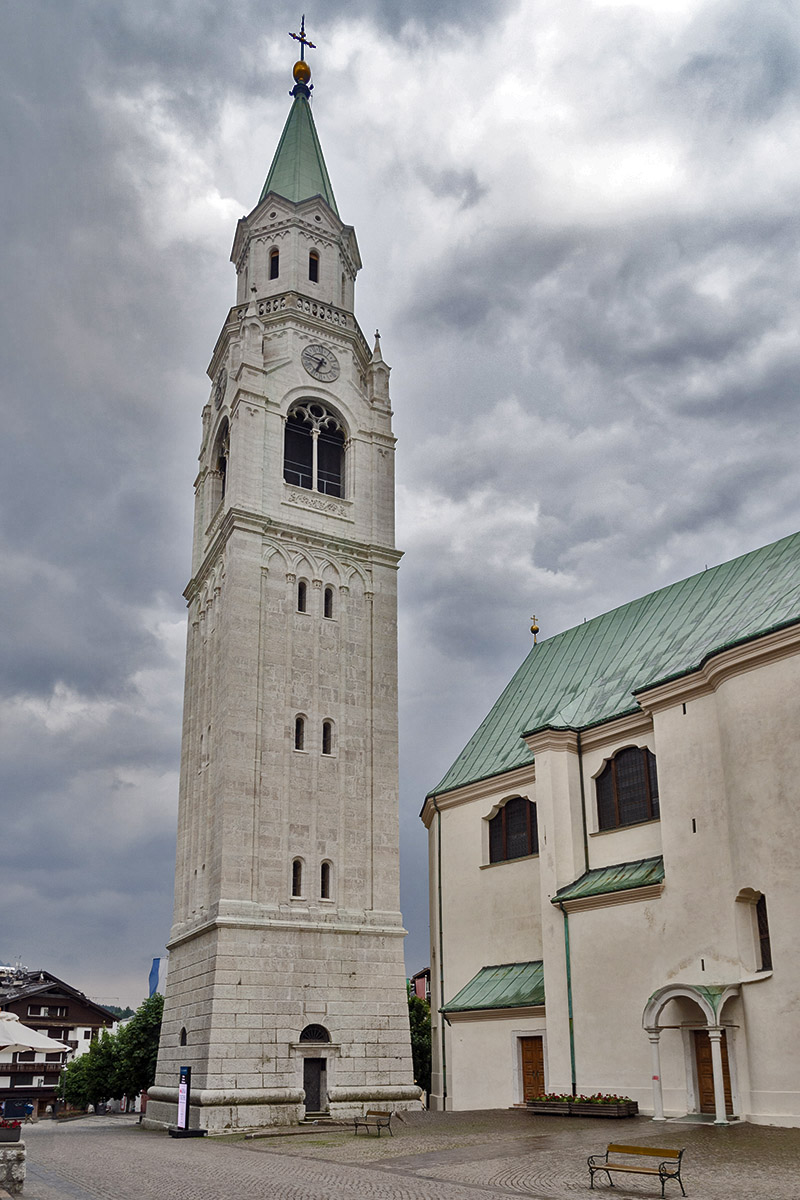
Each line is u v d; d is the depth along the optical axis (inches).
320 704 2213.3
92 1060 3425.2
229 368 2500.0
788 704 1417.3
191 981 2037.4
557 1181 960.9
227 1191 987.9
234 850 1980.8
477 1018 1919.3
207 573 2466.8
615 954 1627.7
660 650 1967.3
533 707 2271.2
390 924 2110.0
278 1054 1882.4
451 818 2260.1
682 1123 1362.0
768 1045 1341.0
